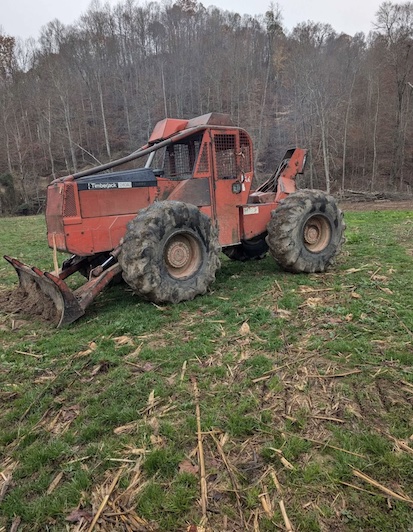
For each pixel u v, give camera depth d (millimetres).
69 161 35531
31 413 2779
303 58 29797
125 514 1929
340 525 1811
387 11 33250
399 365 3035
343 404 2621
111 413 2656
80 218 4602
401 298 4449
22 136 36062
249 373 3059
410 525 1786
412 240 8336
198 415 2578
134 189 4926
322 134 26750
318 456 2197
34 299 4980
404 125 33500
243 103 35156
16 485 2154
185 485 2062
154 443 2371
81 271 5750
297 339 3594
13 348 3811
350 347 3318
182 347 3543
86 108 37531
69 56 37312
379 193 25406
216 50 37875
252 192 6836
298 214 5543
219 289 5242
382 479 2029
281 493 1983
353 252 7258
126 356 3498
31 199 32281
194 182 5230
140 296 4789
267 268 6375
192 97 35719
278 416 2545
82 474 2174
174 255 4703
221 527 1830
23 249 10383
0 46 40312
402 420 2439
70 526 1889
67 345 3803
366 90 34719
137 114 34500
